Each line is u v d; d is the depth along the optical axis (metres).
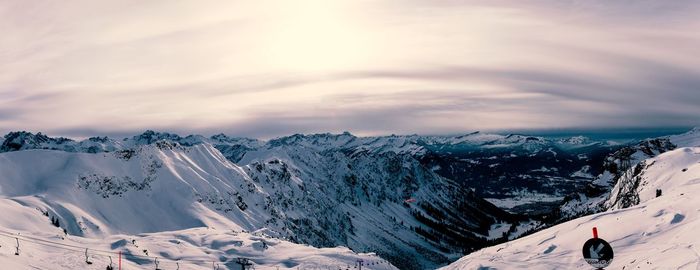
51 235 110.06
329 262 129.12
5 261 70.44
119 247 112.44
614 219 76.38
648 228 68.44
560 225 86.50
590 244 28.25
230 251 133.38
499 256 76.25
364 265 133.00
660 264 53.16
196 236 145.88
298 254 137.12
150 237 138.88
